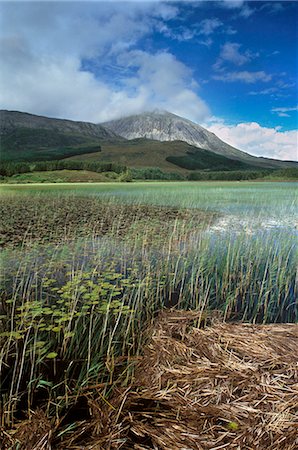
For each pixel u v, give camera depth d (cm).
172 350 332
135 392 275
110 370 310
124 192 2355
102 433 235
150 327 393
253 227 1047
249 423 237
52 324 395
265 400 256
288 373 288
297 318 445
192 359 316
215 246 802
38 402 272
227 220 1186
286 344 338
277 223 1128
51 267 626
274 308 477
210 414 247
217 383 278
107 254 723
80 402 273
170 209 1456
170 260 690
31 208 1412
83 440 232
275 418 239
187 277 603
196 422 242
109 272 600
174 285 563
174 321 408
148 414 252
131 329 394
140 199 1848
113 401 267
